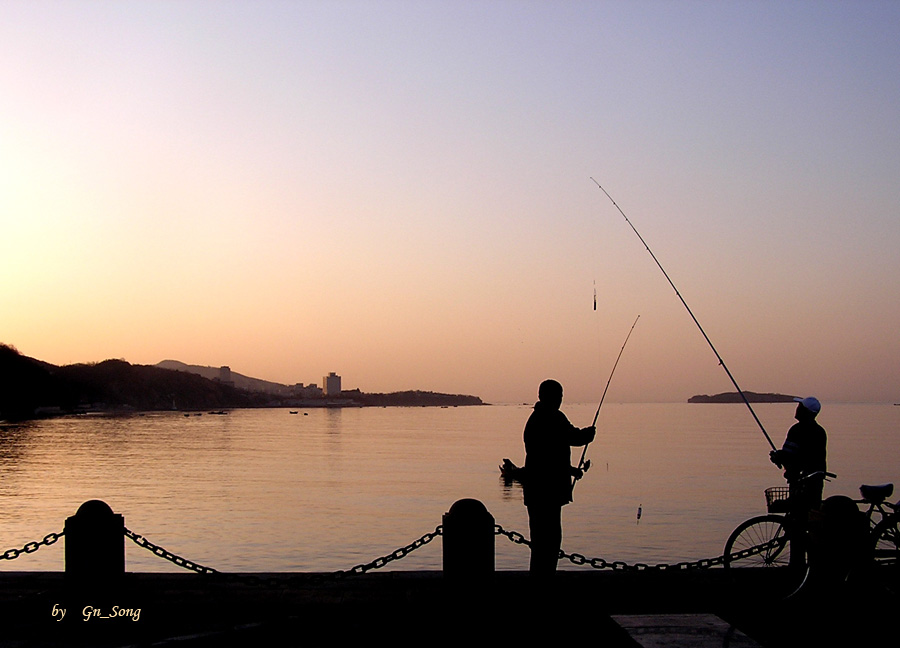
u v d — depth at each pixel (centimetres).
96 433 14175
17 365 19812
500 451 9944
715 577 974
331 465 7675
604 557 2970
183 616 815
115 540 872
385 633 764
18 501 4838
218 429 16688
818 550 855
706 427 19450
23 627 778
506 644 732
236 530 3641
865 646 725
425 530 3647
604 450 10119
